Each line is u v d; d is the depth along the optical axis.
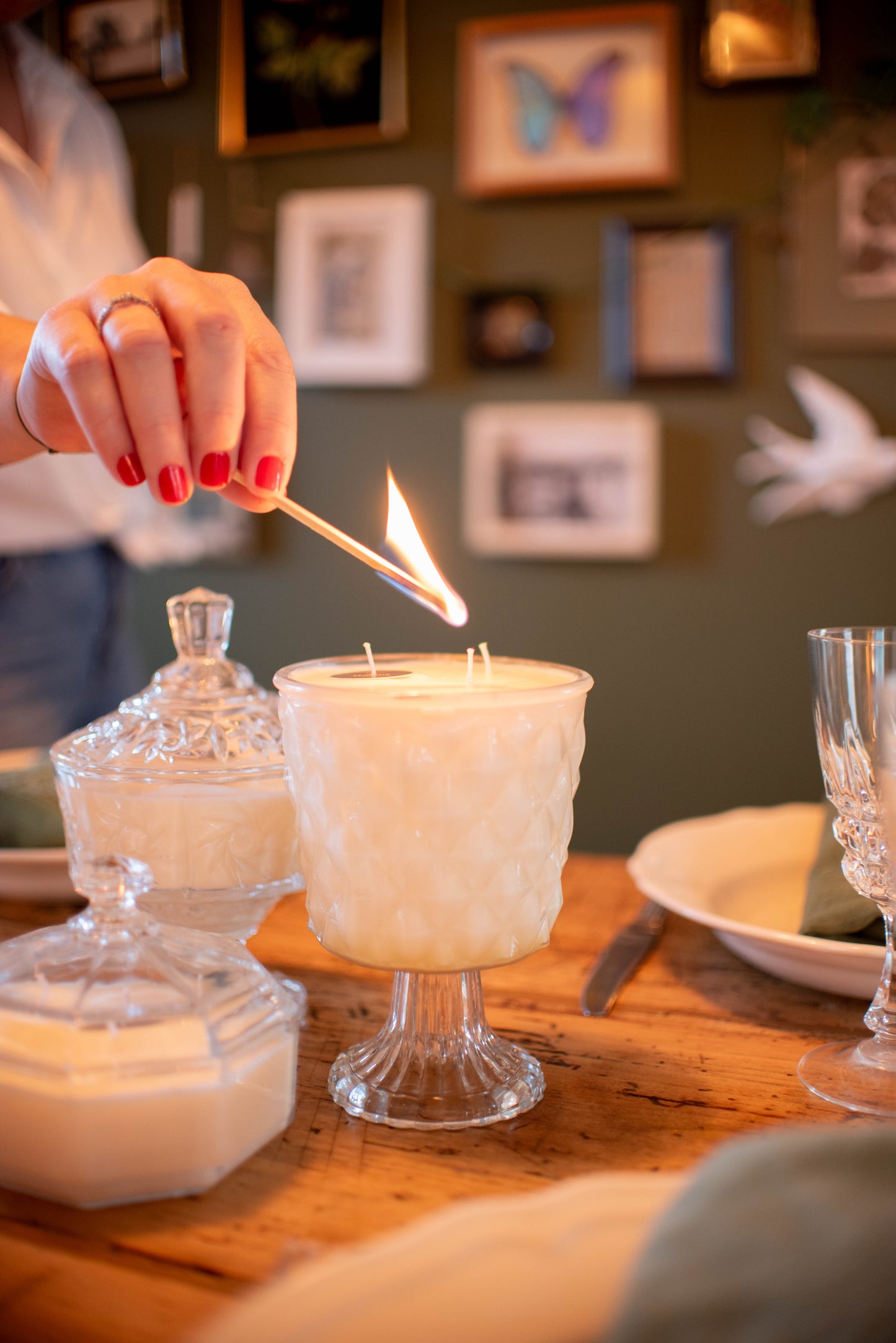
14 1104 0.57
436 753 0.59
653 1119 0.64
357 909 0.61
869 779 0.66
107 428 0.67
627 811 2.38
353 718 0.60
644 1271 0.46
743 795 2.32
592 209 2.28
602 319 2.29
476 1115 0.63
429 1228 0.48
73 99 1.42
